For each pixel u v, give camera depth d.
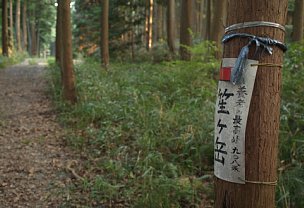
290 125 5.18
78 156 5.95
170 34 17.19
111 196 4.31
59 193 4.52
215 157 2.11
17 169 5.39
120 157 5.54
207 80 8.50
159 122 6.22
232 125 1.98
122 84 9.75
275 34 1.96
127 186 4.55
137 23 19.42
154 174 4.69
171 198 4.06
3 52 24.34
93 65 14.20
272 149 2.00
